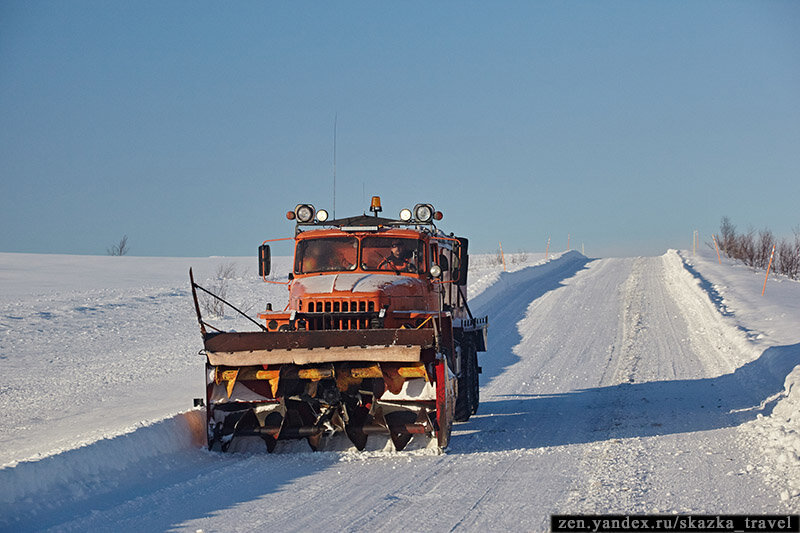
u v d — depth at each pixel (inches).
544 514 724.0
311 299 1125.1
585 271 4872.0
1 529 681.0
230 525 701.3
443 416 1029.2
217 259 6589.6
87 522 707.4
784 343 1881.2
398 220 1328.7
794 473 841.5
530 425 1275.8
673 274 4281.5
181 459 1003.3
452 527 689.0
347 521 711.7
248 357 1032.2
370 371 1049.5
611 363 1963.6
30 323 2748.5
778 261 4328.3
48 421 1269.7
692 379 1685.5
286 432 1050.7
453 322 1327.5
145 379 1782.7
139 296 3565.5
